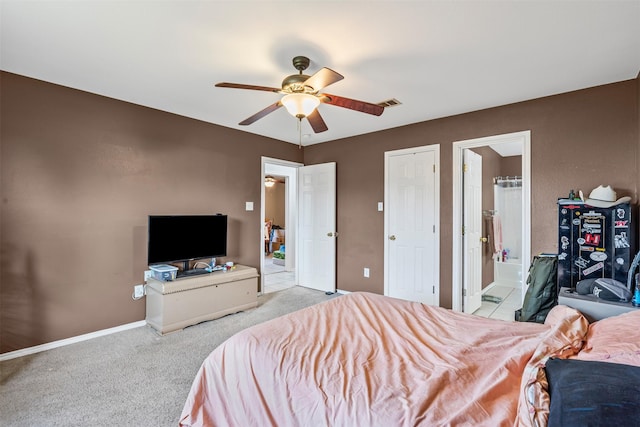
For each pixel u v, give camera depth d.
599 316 2.03
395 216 4.05
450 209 3.57
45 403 1.95
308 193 5.00
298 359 1.34
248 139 4.37
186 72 2.53
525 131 3.07
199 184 3.80
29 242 2.62
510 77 2.57
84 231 2.91
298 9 1.75
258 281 4.54
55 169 2.75
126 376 2.28
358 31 1.95
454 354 1.39
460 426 0.93
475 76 2.56
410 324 1.78
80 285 2.88
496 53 2.20
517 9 1.73
